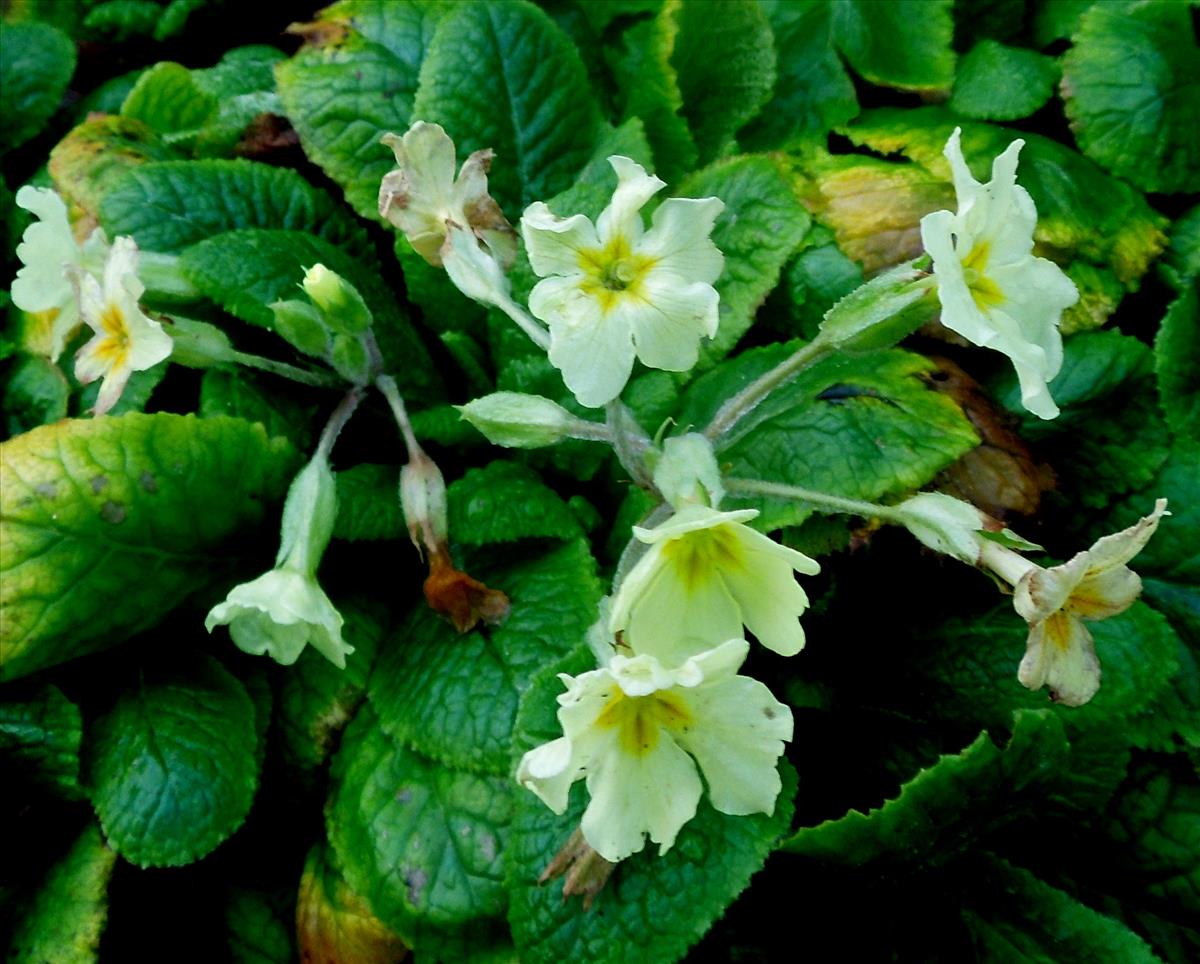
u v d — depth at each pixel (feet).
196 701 1.21
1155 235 1.30
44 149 1.57
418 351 1.34
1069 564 1.01
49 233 1.24
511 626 1.17
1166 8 1.32
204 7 1.60
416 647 1.20
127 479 1.16
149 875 1.25
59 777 1.19
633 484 1.23
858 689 1.25
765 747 1.01
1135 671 1.18
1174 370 1.24
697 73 1.40
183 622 1.26
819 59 1.40
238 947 1.25
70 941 1.17
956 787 1.12
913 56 1.37
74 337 1.34
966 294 1.02
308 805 1.24
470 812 1.14
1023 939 1.17
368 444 1.32
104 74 1.66
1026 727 1.11
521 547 1.23
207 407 1.24
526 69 1.33
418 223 1.17
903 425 1.18
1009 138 1.31
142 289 1.14
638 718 1.02
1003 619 1.22
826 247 1.28
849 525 1.20
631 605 1.01
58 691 1.20
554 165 1.34
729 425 1.13
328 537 1.17
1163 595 1.25
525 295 1.28
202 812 1.17
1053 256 1.27
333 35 1.37
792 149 1.37
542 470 1.28
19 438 1.15
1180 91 1.30
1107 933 1.14
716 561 1.03
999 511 1.20
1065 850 1.23
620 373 1.02
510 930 1.11
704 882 1.09
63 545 1.15
